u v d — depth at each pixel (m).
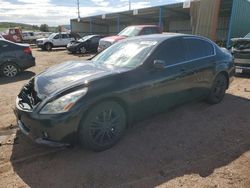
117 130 3.97
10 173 3.43
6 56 10.02
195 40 5.33
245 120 5.11
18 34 35.25
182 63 4.88
